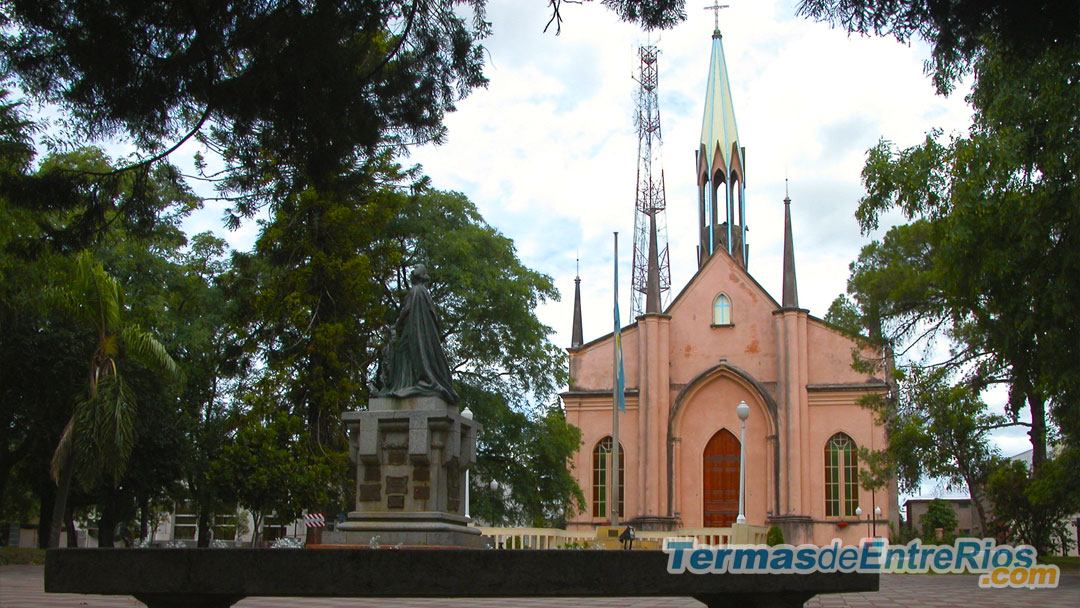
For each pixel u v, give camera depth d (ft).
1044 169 69.21
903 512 263.49
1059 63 62.64
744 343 167.43
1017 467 106.63
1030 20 32.86
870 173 87.76
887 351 113.80
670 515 160.66
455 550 15.69
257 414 102.42
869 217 89.25
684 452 165.48
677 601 53.06
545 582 15.64
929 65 41.55
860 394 159.33
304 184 46.50
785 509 157.38
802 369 161.79
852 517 156.04
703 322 169.78
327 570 15.78
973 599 56.44
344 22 36.60
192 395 134.00
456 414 49.57
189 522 217.56
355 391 102.17
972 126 75.97
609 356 172.24
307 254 105.91
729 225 204.74
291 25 35.22
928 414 104.94
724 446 164.86
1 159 65.51
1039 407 102.32
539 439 131.95
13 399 108.17
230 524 184.96
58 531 87.20
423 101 41.39
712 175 207.72
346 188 45.29
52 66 35.88
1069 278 68.44
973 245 76.33
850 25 33.01
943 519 236.22
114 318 91.35
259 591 15.93
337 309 105.50
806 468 158.81
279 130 39.22
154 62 35.91
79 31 34.68
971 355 102.17
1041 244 70.38
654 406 164.25
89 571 16.22
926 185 84.79
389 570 15.67
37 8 34.12
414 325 50.34
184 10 34.91
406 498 47.78
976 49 36.68
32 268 86.89
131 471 122.11
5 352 100.83
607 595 15.70
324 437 103.50
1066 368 73.41
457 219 132.46
